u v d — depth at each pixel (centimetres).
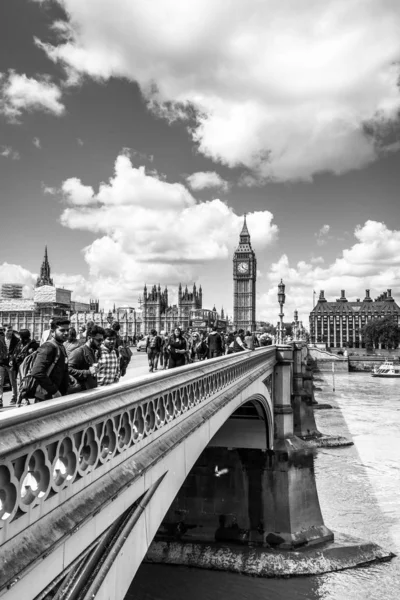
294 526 2847
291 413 3469
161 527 2869
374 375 13950
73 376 891
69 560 546
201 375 1240
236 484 2977
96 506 586
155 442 870
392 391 10569
